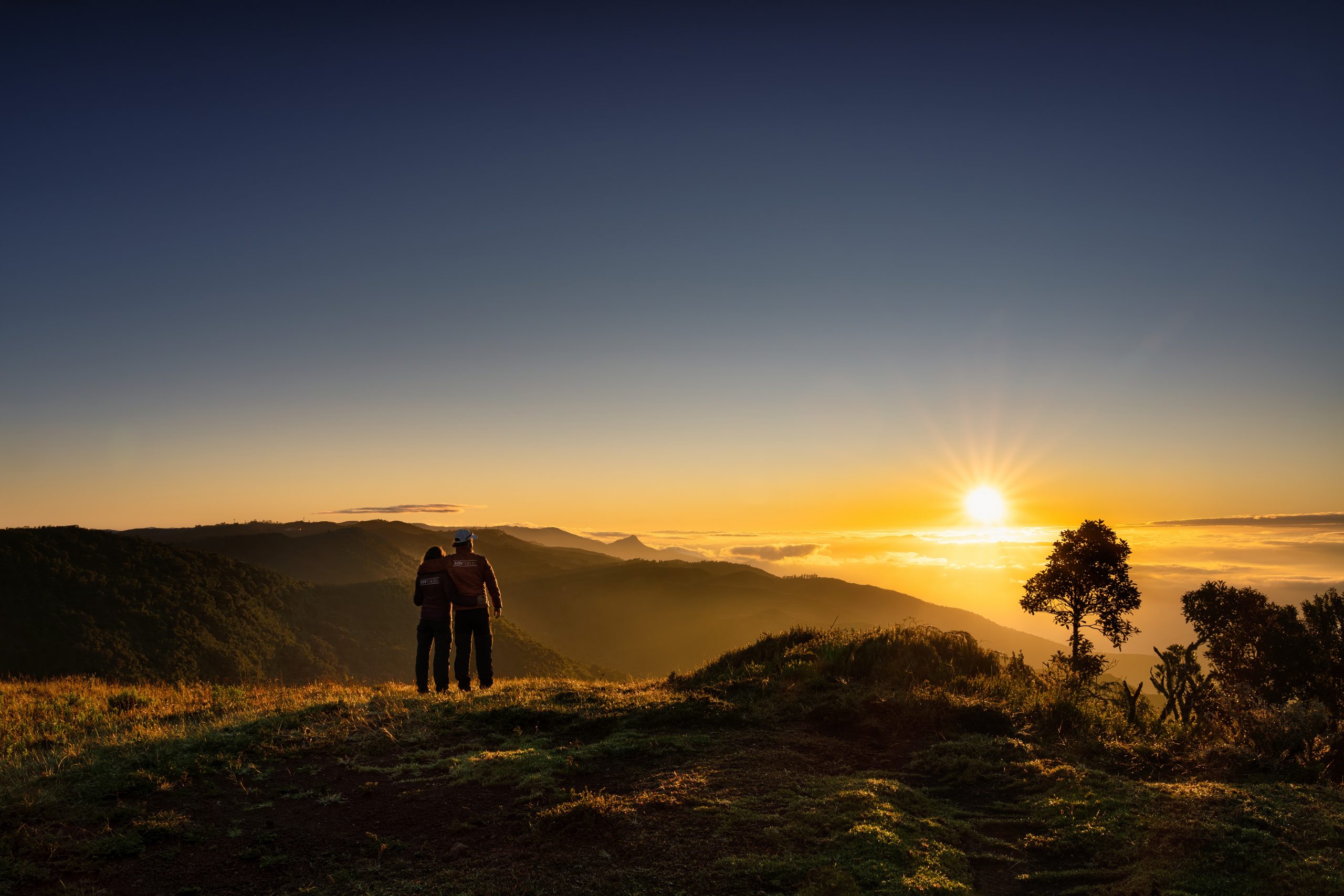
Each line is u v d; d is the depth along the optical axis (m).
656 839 4.53
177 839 4.72
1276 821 4.56
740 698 8.24
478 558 10.62
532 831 4.68
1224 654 31.78
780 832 4.58
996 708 7.74
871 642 9.75
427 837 4.73
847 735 7.11
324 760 6.37
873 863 4.12
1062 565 33.75
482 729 7.25
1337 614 30.34
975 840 4.77
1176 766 6.48
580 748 6.49
